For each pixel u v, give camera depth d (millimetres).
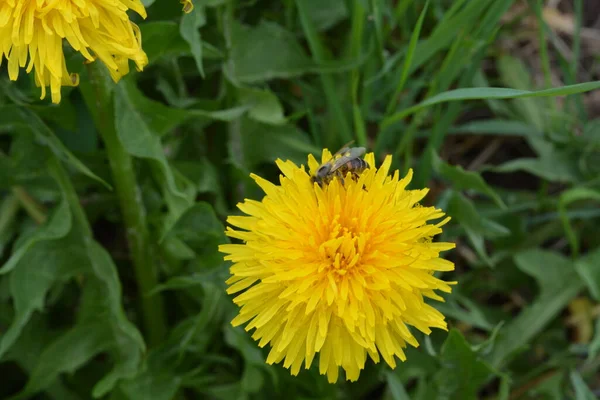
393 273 186
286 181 190
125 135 211
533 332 246
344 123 239
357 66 236
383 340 187
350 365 188
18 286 221
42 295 222
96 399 246
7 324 240
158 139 216
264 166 254
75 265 226
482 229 234
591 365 249
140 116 214
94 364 248
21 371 252
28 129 221
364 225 188
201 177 238
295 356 188
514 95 199
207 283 224
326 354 188
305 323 188
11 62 184
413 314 188
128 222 227
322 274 185
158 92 242
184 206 221
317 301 183
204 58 243
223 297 233
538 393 249
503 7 228
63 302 249
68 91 212
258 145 245
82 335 229
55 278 225
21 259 221
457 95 208
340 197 191
